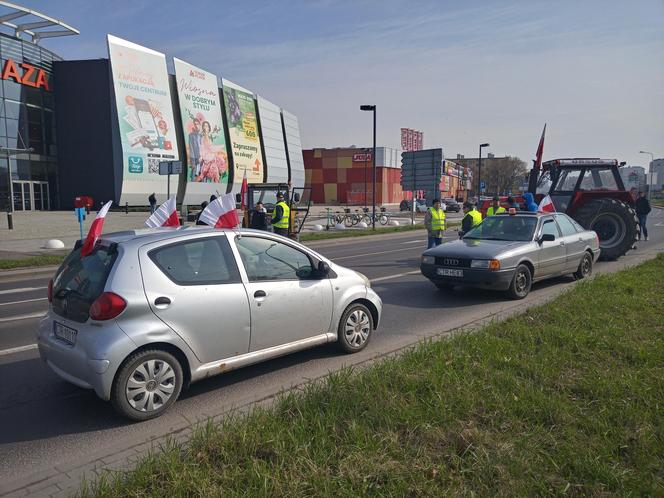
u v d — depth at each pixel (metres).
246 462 3.15
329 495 2.83
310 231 26.50
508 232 9.62
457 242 9.57
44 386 5.05
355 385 4.22
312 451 3.26
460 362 4.77
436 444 3.36
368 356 5.75
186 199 44.44
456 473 3.04
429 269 9.10
